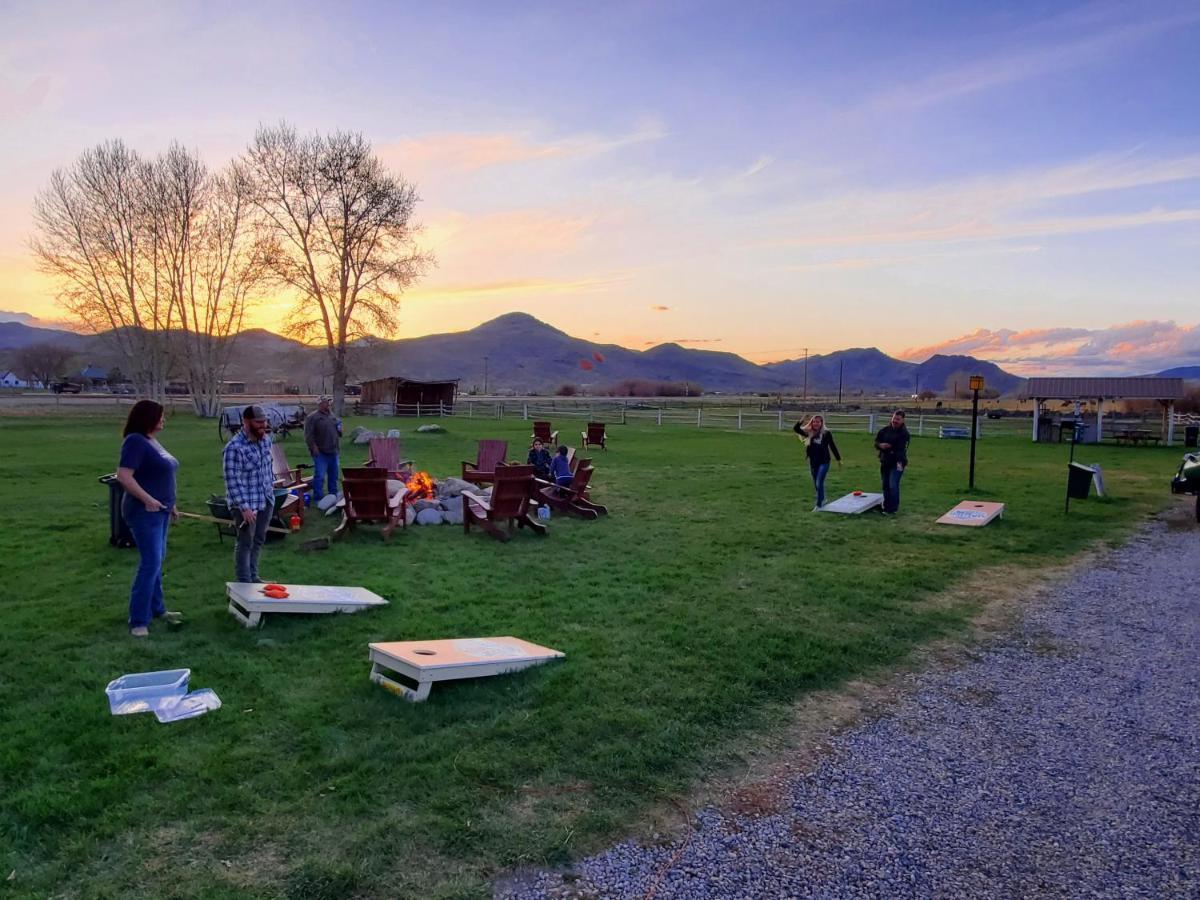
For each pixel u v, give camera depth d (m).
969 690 5.49
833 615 7.16
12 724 4.51
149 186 46.00
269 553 9.39
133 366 51.09
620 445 28.16
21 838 3.40
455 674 5.07
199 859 3.30
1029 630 6.91
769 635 6.48
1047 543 10.73
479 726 4.62
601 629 6.58
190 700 4.86
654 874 3.30
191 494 14.38
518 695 5.06
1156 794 4.03
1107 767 4.33
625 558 9.43
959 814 3.82
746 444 28.77
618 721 4.73
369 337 47.25
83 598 7.28
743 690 5.30
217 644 6.01
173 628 6.40
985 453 25.78
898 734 4.75
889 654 6.17
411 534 10.74
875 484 17.06
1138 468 21.31
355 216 45.66
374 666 5.33
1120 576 8.94
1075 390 31.31
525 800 3.85
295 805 3.72
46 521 11.34
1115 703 5.25
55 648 5.89
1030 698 5.34
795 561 9.38
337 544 9.97
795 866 3.37
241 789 3.85
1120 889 3.23
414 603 7.23
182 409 55.38
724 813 3.80
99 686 5.13
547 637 6.32
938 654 6.26
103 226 46.19
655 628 6.63
